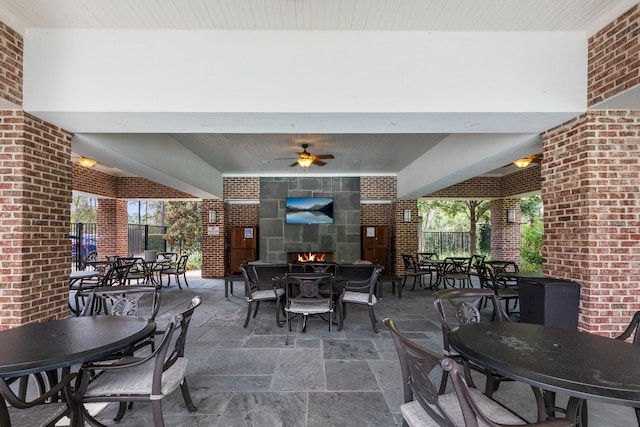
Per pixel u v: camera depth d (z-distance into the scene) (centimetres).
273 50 310
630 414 234
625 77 273
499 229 983
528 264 1141
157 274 984
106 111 304
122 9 275
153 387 188
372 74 312
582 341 188
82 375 185
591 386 133
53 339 189
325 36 311
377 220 987
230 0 263
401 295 689
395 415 233
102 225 950
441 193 963
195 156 706
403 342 158
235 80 308
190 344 379
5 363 156
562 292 317
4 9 275
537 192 841
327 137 561
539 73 312
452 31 312
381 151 666
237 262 949
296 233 899
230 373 301
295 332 426
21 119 302
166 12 280
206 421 225
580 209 321
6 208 300
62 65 303
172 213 1550
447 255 1345
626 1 268
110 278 534
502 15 287
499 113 315
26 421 159
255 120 336
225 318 496
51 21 293
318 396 259
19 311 297
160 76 306
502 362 156
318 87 310
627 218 310
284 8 275
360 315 519
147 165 509
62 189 354
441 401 175
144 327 216
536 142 398
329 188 909
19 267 299
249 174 932
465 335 198
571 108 312
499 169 870
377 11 281
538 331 208
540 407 182
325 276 416
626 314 306
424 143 604
